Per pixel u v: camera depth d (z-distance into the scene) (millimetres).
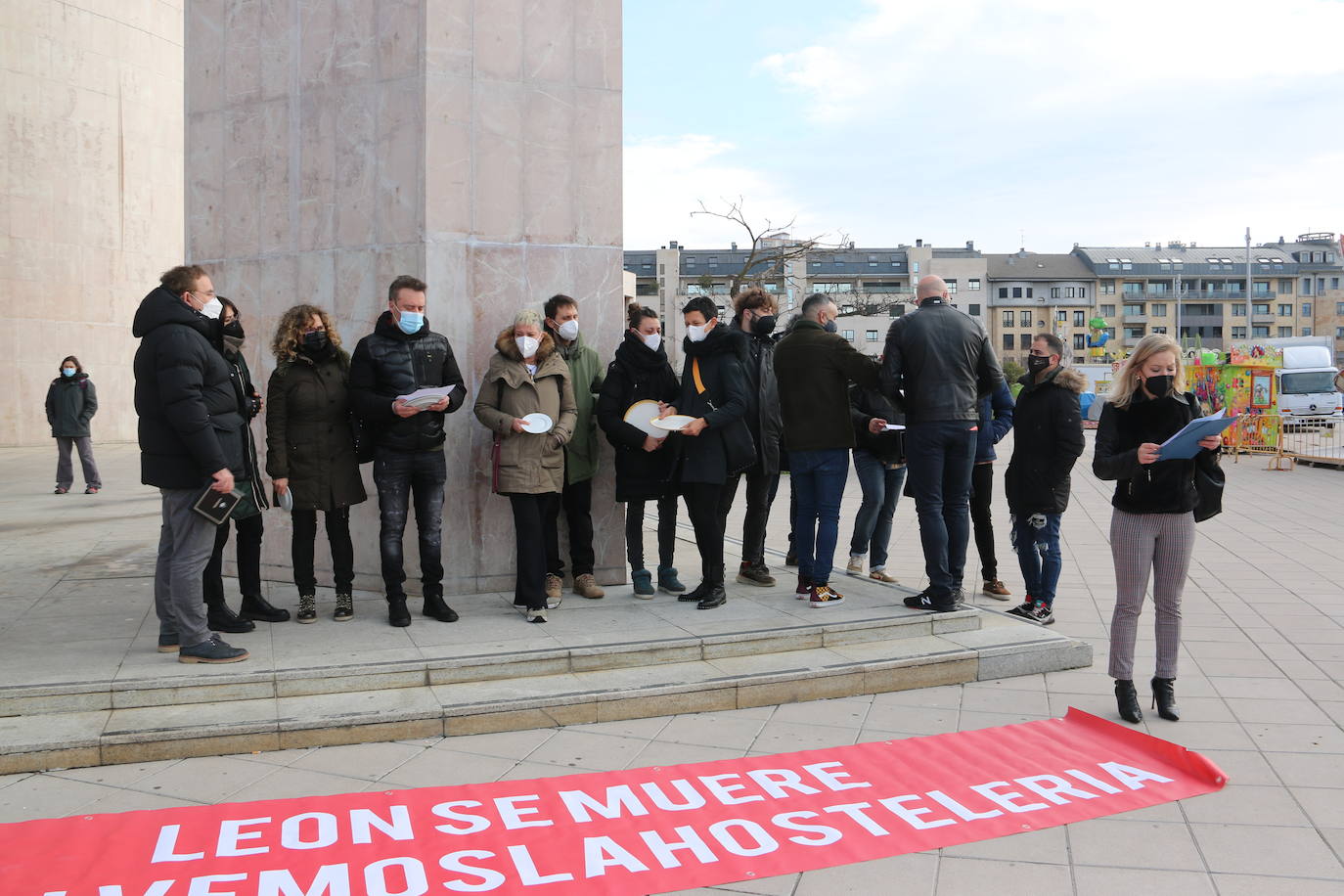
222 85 6438
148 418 4348
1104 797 3609
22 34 20797
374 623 5211
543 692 4352
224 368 4613
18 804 3436
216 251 6535
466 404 5930
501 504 6027
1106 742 4148
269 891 2859
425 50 5730
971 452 5582
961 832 3324
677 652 4809
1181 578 4449
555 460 5309
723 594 5672
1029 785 3709
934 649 5082
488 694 4316
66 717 3977
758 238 19938
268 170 6309
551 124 6109
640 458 5762
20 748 3686
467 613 5441
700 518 5605
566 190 6172
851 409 6715
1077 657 5277
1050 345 6086
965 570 7969
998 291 101688
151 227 23859
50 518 9906
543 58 6074
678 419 5402
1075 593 7238
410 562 5918
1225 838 3285
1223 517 11742
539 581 5246
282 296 6309
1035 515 6125
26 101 20922
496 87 5941
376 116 5910
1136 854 3178
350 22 5973
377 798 3502
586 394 5898
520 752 3973
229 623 4953
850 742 4129
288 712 4062
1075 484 16531
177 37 24656
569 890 2906
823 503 5652
